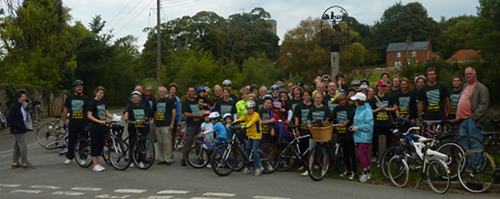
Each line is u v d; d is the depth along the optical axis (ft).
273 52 219.41
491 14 93.04
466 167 23.48
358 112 26.84
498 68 82.17
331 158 27.89
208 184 26.17
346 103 28.14
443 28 284.41
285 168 30.78
